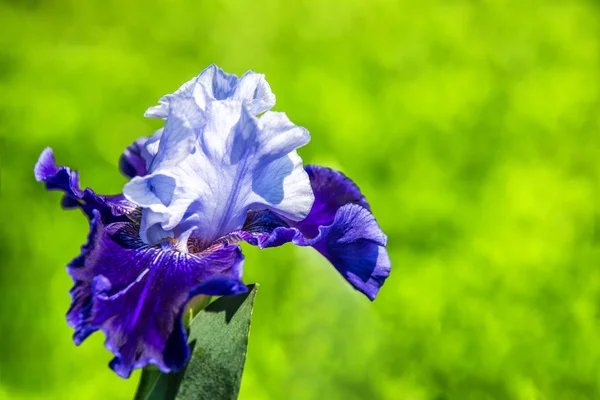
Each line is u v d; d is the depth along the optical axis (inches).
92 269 22.8
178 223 24.0
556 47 69.6
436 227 47.4
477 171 54.6
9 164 51.1
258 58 68.2
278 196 24.2
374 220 24.1
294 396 35.9
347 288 34.9
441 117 56.4
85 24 74.0
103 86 58.7
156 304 22.8
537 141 57.1
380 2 74.6
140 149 26.8
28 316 44.5
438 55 67.1
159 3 73.1
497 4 73.9
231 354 23.2
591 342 39.6
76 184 24.4
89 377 40.8
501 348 39.3
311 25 72.4
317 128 54.3
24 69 59.5
